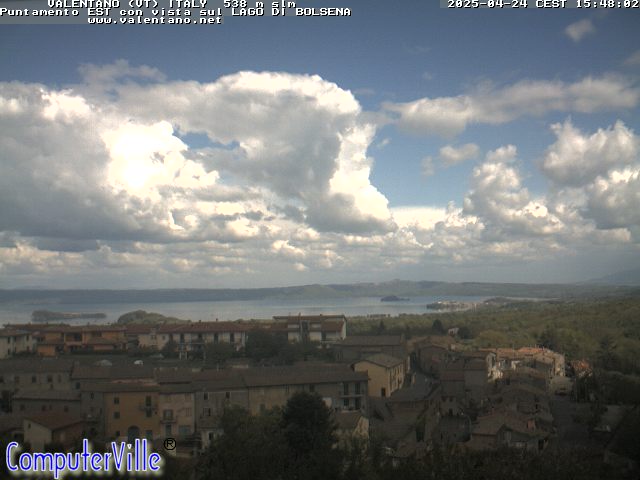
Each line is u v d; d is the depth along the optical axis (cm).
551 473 5550
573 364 17100
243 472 5803
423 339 18238
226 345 15788
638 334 18400
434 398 11538
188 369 11988
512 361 15800
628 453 7106
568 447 9044
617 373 13812
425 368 16050
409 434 9631
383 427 9956
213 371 11362
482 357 13900
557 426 10725
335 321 17650
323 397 10894
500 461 5725
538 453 6331
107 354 16288
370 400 11656
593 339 18900
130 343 16862
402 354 14388
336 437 8056
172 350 16325
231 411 9044
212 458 6378
